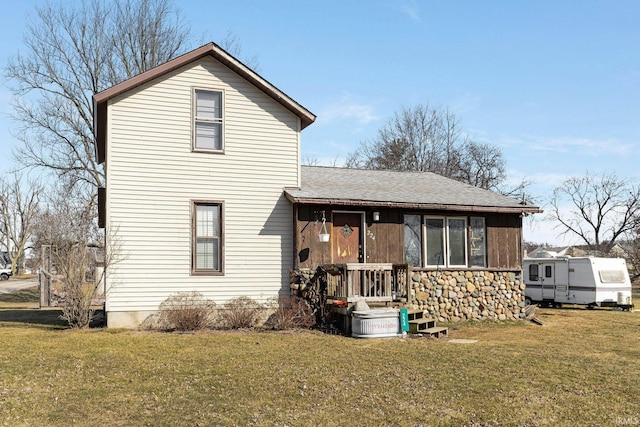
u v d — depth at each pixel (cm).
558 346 1230
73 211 2397
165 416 664
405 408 709
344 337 1279
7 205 5938
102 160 1914
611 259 2281
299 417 668
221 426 632
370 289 1375
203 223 1422
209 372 883
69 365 916
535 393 792
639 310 2211
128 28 2997
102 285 1452
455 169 4047
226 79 1462
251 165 1468
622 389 826
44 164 2873
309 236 1480
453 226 1683
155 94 1392
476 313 1647
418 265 1623
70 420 645
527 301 2502
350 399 745
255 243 1455
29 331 1291
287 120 1516
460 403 735
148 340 1161
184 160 1404
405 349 1127
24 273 6166
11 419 640
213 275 1409
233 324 1371
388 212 1598
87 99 2927
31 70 2773
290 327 1376
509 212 1683
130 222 1345
